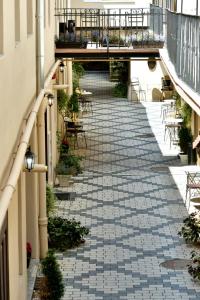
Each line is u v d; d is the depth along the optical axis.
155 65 37.06
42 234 16.56
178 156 26.73
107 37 24.38
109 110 35.31
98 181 23.64
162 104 34.72
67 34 24.33
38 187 16.50
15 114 11.30
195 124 25.30
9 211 11.26
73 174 24.09
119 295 14.95
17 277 12.53
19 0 12.13
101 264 16.61
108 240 18.16
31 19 15.05
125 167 25.45
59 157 24.73
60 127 26.20
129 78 37.84
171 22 21.92
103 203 21.28
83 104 35.22
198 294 14.96
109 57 24.30
